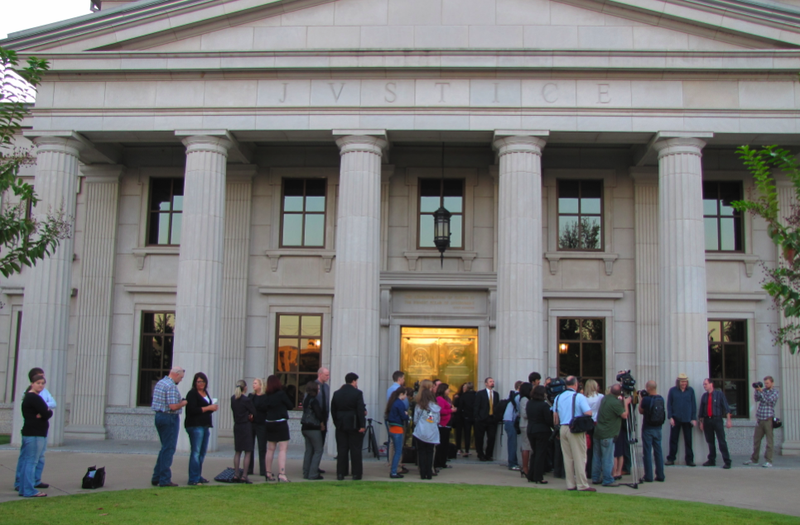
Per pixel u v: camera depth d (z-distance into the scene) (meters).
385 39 20.19
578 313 22.17
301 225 23.19
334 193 23.11
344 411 14.48
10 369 23.45
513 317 18.52
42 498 11.65
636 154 22.33
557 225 22.66
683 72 19.14
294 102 19.62
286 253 22.75
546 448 14.46
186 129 19.70
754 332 21.92
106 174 23.33
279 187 23.20
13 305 23.69
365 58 19.31
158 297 22.88
